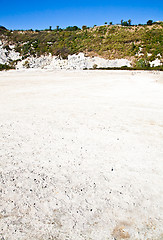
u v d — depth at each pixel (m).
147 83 17.80
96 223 2.84
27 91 14.85
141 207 3.15
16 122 7.41
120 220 2.89
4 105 10.32
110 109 9.27
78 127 6.82
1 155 4.82
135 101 10.91
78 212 3.03
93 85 17.30
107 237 2.61
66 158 4.69
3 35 59.94
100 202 3.25
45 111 9.01
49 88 16.11
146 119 7.70
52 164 4.43
